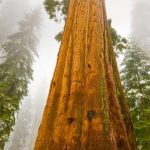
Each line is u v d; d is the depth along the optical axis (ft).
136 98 47.32
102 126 10.85
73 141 10.80
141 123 39.81
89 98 11.84
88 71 13.19
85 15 16.98
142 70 52.29
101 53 14.40
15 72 67.56
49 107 13.03
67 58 14.60
